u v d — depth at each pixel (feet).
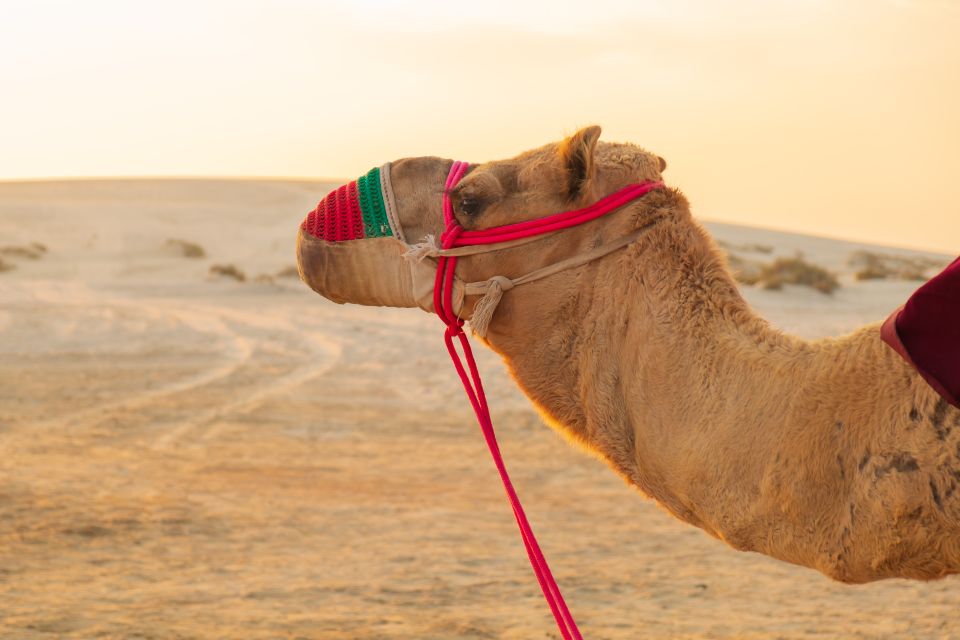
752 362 10.35
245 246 206.80
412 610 24.86
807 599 25.94
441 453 48.26
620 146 11.94
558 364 11.55
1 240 196.24
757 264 161.27
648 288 11.06
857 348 10.03
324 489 40.19
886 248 257.55
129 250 193.47
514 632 23.03
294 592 26.48
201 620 23.86
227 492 39.09
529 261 11.51
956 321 9.31
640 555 30.63
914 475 9.39
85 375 73.41
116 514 34.71
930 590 26.45
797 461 9.86
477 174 11.64
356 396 65.21
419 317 109.60
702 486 10.33
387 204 12.01
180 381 71.41
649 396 10.75
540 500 38.73
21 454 45.19
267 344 92.73
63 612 24.32
